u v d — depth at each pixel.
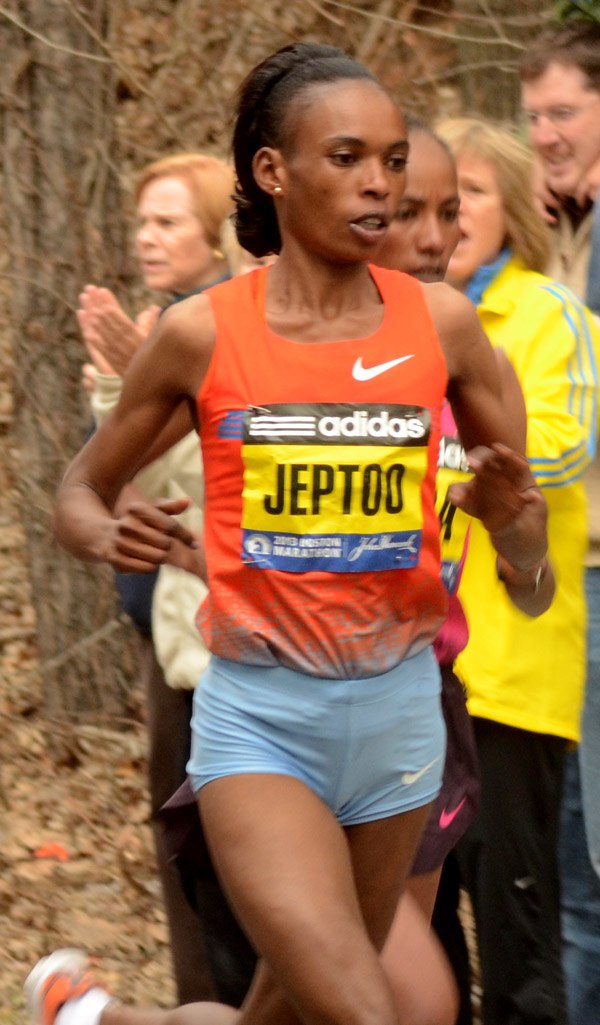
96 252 13.38
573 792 8.06
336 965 5.05
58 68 13.17
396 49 16.11
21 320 13.53
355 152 5.20
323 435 5.20
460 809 6.74
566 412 7.41
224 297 5.31
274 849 5.22
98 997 7.01
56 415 13.49
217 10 16.94
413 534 5.34
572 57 8.41
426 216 6.79
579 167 8.54
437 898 7.56
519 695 7.34
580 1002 7.93
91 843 11.61
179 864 6.46
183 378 5.33
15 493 16.22
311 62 5.34
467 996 7.62
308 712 5.35
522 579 6.09
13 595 15.08
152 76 16.61
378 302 5.39
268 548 5.26
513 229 7.68
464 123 7.77
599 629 7.62
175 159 8.72
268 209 5.74
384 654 5.39
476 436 5.74
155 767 8.39
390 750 5.50
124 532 5.29
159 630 7.89
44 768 12.80
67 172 13.30
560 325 7.52
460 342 5.45
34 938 10.21
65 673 13.47
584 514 7.59
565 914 8.04
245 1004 5.89
